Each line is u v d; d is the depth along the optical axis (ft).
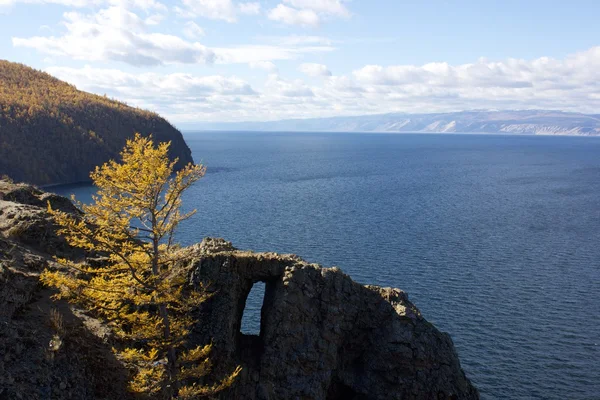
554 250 336.70
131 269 89.20
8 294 85.25
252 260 126.82
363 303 132.16
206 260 122.21
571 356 188.85
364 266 291.79
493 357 187.32
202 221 415.64
